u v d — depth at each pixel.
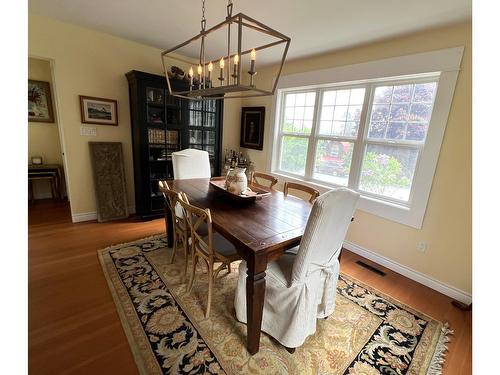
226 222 1.50
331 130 3.05
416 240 2.26
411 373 1.35
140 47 3.10
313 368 1.34
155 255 2.37
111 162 3.15
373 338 1.57
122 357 1.33
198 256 1.82
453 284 2.06
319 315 1.59
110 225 3.04
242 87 1.39
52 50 2.58
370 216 2.58
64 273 2.04
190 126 3.44
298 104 3.44
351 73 2.62
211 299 1.72
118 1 2.02
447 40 1.96
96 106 2.96
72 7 2.20
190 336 1.48
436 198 2.11
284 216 1.66
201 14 2.13
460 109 1.92
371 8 1.81
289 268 1.46
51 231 2.81
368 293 2.04
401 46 2.24
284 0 1.78
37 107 3.68
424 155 2.14
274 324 1.45
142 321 1.58
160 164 3.34
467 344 1.57
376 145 2.59
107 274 2.04
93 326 1.52
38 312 1.61
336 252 1.54
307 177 3.36
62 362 1.29
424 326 1.70
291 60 3.23
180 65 3.45
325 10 1.88
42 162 3.82
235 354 1.38
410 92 2.29
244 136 4.28
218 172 3.87
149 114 3.11
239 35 1.20
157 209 3.32
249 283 1.27
